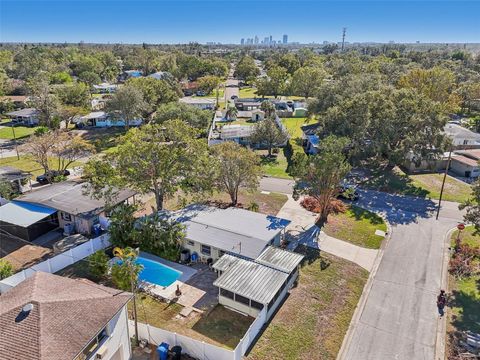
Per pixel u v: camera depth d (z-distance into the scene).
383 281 28.50
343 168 36.09
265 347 21.39
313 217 39.28
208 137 66.94
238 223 32.38
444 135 47.31
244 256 27.73
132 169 33.03
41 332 15.52
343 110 53.59
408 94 51.94
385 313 24.97
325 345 22.00
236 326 23.19
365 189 47.44
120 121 77.00
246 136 67.00
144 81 87.88
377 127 49.91
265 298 23.02
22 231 33.84
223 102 112.31
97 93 126.62
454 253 32.38
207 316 24.08
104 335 17.91
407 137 47.78
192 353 20.17
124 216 31.53
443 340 22.61
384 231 36.47
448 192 46.44
